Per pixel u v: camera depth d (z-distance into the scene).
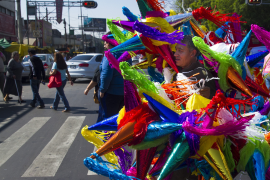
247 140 1.85
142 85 1.76
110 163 2.10
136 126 1.79
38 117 6.73
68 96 10.09
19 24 23.80
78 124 6.02
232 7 15.19
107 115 4.15
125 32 2.33
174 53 2.12
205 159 1.81
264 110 2.16
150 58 2.29
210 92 1.97
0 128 5.75
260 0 12.75
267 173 1.99
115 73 4.03
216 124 1.77
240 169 1.92
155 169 1.95
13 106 8.26
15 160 4.00
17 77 8.61
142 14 2.04
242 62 1.88
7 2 29.75
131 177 1.87
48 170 3.65
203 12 2.14
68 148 4.47
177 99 1.94
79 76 13.59
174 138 1.78
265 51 2.17
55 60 7.08
